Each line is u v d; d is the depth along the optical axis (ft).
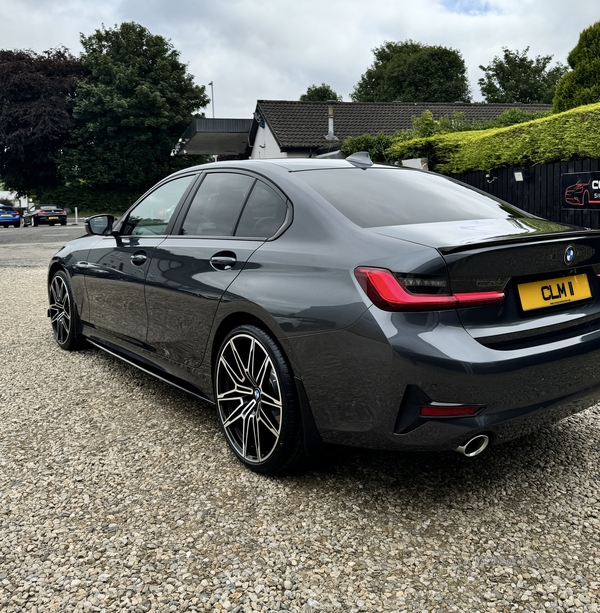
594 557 7.08
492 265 7.43
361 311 7.46
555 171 31.14
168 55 168.66
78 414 11.74
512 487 8.74
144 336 12.00
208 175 11.44
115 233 13.65
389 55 220.64
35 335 18.65
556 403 7.93
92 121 152.56
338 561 7.02
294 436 8.48
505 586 6.57
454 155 37.52
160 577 6.73
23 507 8.26
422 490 8.67
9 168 154.10
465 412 7.23
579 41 36.55
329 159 11.19
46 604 6.29
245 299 8.86
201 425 11.14
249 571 6.83
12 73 149.69
